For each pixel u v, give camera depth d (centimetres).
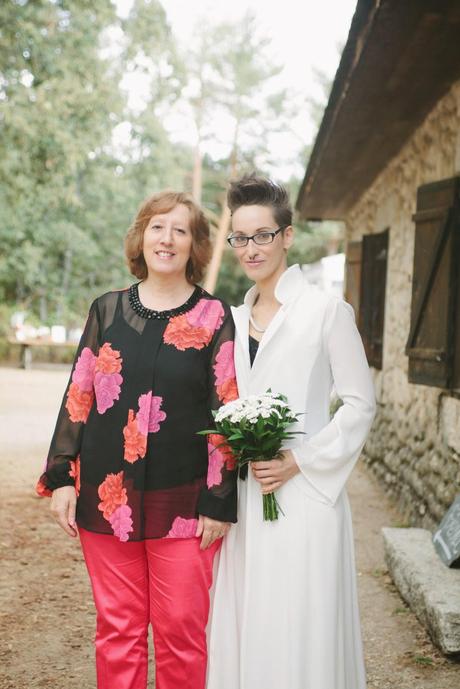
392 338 693
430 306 513
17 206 1321
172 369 220
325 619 213
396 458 635
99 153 1988
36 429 977
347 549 226
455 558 355
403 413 625
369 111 561
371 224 858
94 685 286
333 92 523
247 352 231
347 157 716
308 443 220
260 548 220
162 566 220
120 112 1157
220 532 221
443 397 489
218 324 230
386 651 323
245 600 218
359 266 896
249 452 215
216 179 2911
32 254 2022
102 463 220
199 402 224
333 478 219
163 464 218
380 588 405
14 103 1066
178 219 228
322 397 230
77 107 1103
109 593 223
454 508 397
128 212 2439
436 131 550
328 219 1131
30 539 481
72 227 2189
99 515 220
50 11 1047
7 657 309
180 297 232
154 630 226
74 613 359
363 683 227
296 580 215
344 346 225
